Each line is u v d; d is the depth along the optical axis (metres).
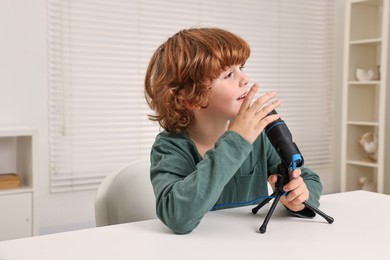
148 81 1.15
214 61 0.97
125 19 3.03
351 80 3.62
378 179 3.40
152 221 0.93
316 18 3.97
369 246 0.76
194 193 0.84
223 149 0.89
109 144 3.04
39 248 0.75
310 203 1.00
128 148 3.12
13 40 2.67
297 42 3.85
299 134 3.93
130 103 3.09
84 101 2.93
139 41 3.09
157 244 0.77
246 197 1.13
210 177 0.87
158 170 0.99
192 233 0.83
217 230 0.85
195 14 3.32
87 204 2.99
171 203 0.86
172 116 1.06
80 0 2.85
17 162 2.67
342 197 1.15
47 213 2.86
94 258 0.70
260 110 0.93
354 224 0.89
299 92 3.90
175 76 1.02
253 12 3.59
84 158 2.96
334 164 4.15
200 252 0.73
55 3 2.78
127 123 3.10
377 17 3.71
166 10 3.19
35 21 2.72
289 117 3.86
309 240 0.79
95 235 0.82
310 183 1.10
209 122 1.08
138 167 1.24
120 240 0.79
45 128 2.81
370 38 3.68
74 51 2.86
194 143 1.11
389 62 3.43
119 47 3.02
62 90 2.85
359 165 3.74
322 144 4.05
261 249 0.74
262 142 1.17
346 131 3.63
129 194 1.19
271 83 3.74
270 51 3.71
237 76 1.00
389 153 3.54
